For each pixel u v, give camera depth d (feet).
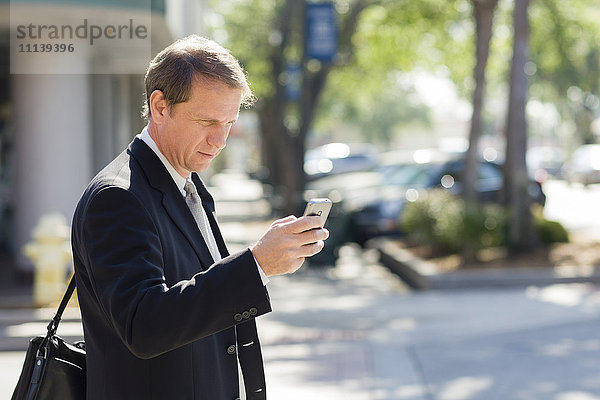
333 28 70.49
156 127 9.14
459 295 41.45
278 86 80.02
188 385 8.79
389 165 67.26
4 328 32.83
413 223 49.08
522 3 50.14
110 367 8.77
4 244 54.65
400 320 35.47
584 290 41.60
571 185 150.92
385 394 25.13
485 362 28.58
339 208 53.72
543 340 31.42
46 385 9.30
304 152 77.46
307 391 25.54
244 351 9.76
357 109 191.72
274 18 82.58
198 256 9.19
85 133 43.39
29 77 42.45
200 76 8.60
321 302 40.24
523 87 50.44
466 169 55.16
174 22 48.03
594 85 143.64
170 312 7.89
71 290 9.70
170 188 9.07
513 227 48.08
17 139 43.60
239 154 285.64
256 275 8.13
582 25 85.40
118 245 8.30
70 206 43.27
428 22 77.61
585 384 25.70
